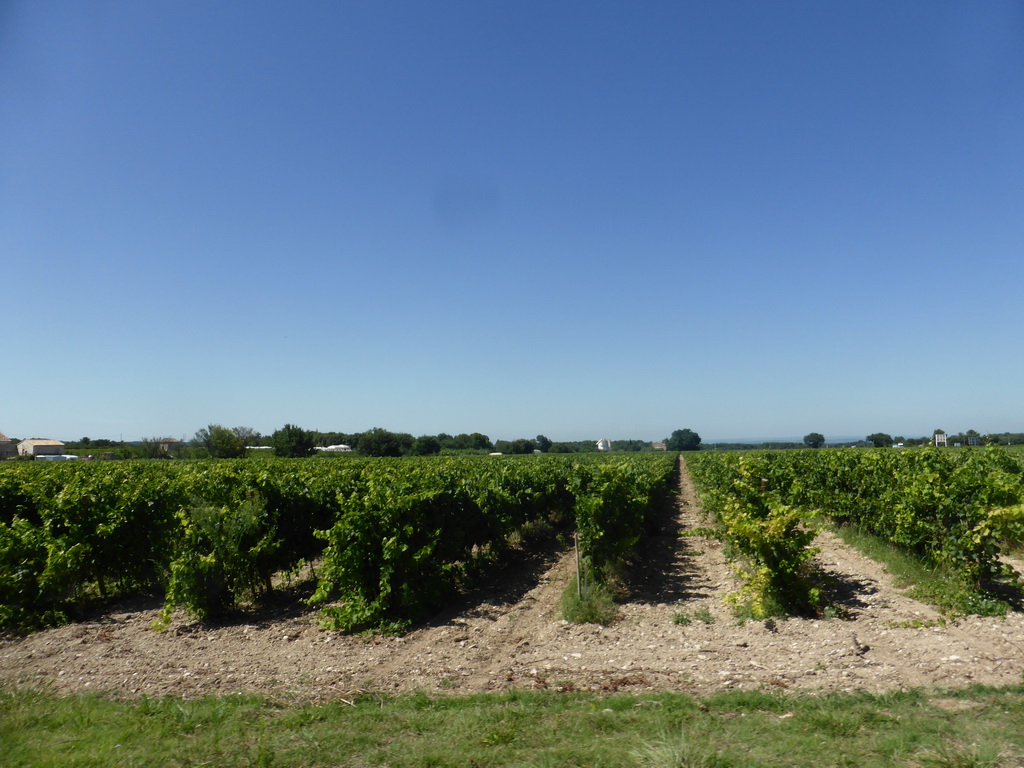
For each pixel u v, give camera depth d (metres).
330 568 8.48
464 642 7.87
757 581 8.02
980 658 6.25
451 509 10.53
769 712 5.17
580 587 9.46
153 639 8.29
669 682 6.11
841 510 14.80
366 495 9.30
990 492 8.11
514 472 16.06
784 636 7.50
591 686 6.09
